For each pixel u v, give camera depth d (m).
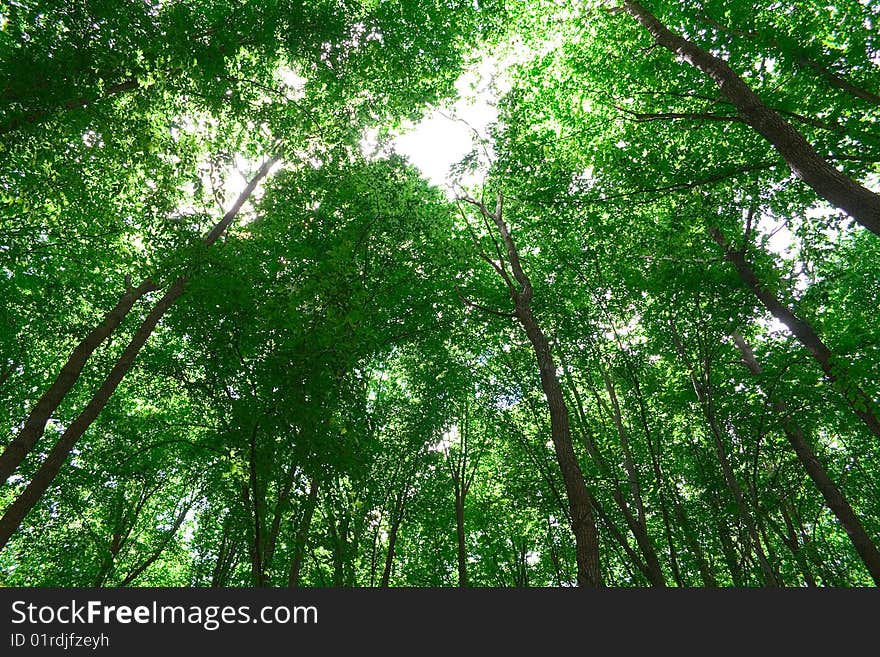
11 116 7.04
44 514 12.90
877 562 10.36
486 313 13.35
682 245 11.23
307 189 10.33
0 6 7.11
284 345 7.54
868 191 6.63
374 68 10.60
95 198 10.09
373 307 10.06
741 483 11.20
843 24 9.05
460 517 18.33
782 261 10.29
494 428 16.94
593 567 7.53
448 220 11.89
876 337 10.48
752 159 9.86
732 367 13.42
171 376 10.79
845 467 15.28
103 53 7.34
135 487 15.36
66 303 12.80
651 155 10.14
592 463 13.87
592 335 12.95
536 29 13.24
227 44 8.32
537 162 10.80
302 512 8.15
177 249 8.12
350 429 7.88
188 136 8.81
